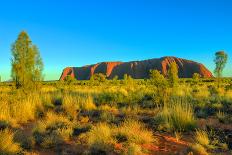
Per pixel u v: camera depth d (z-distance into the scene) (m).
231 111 13.62
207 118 12.23
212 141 8.77
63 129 9.52
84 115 13.35
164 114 11.18
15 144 8.02
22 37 18.06
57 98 18.03
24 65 17.88
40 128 9.73
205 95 19.31
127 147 8.06
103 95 18.05
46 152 8.09
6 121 11.27
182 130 10.08
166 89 16.91
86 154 7.75
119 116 12.96
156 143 8.76
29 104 13.98
